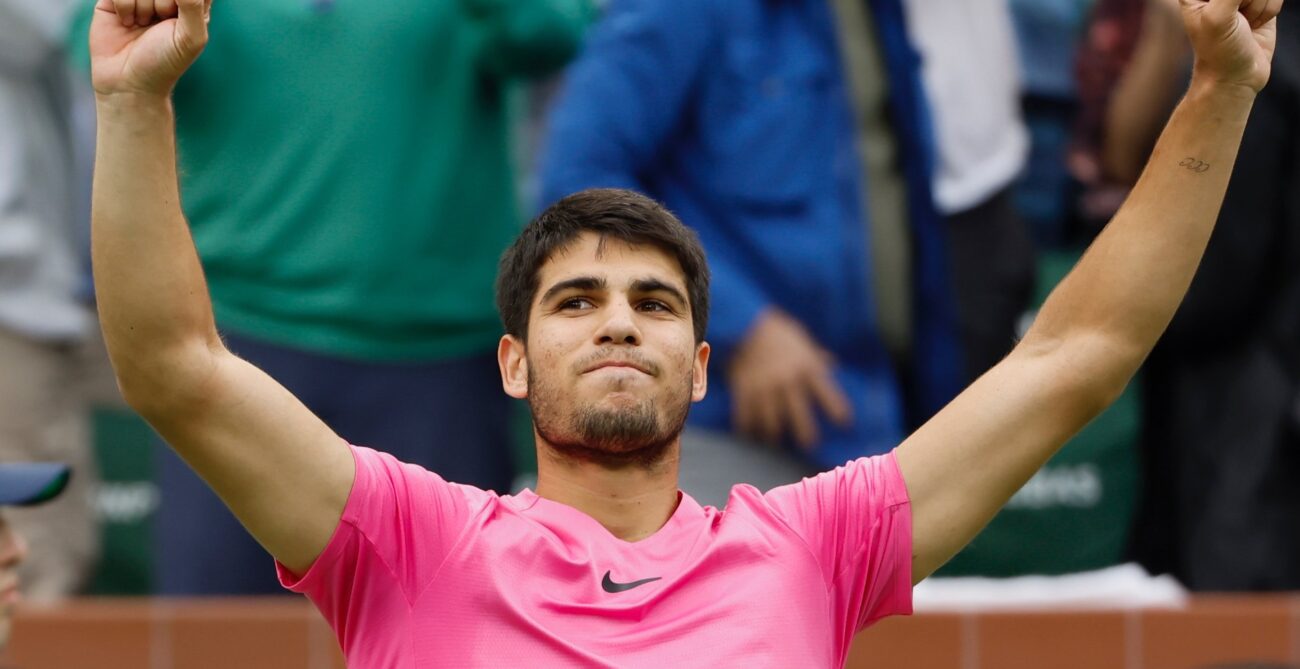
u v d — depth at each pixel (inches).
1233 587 991.6
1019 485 603.8
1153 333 602.9
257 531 562.3
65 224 1041.5
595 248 598.2
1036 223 1069.1
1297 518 991.0
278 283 919.0
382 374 923.4
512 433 966.4
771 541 586.2
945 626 973.8
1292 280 981.2
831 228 919.7
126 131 543.5
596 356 582.9
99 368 1058.7
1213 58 595.5
